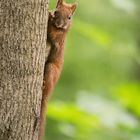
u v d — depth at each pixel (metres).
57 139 18.78
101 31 14.43
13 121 8.27
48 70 9.84
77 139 14.38
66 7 10.50
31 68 8.34
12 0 8.12
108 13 22.38
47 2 8.45
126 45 14.92
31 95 8.39
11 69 8.20
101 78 23.22
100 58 23.08
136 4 15.54
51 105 13.16
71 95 22.33
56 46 10.01
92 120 13.31
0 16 8.11
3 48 8.15
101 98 13.68
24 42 8.23
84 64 22.86
